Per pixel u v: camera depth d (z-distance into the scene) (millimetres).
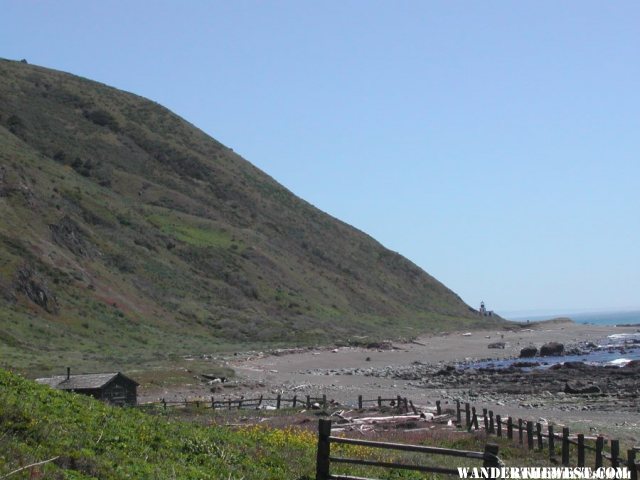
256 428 23172
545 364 77000
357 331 124688
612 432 33656
